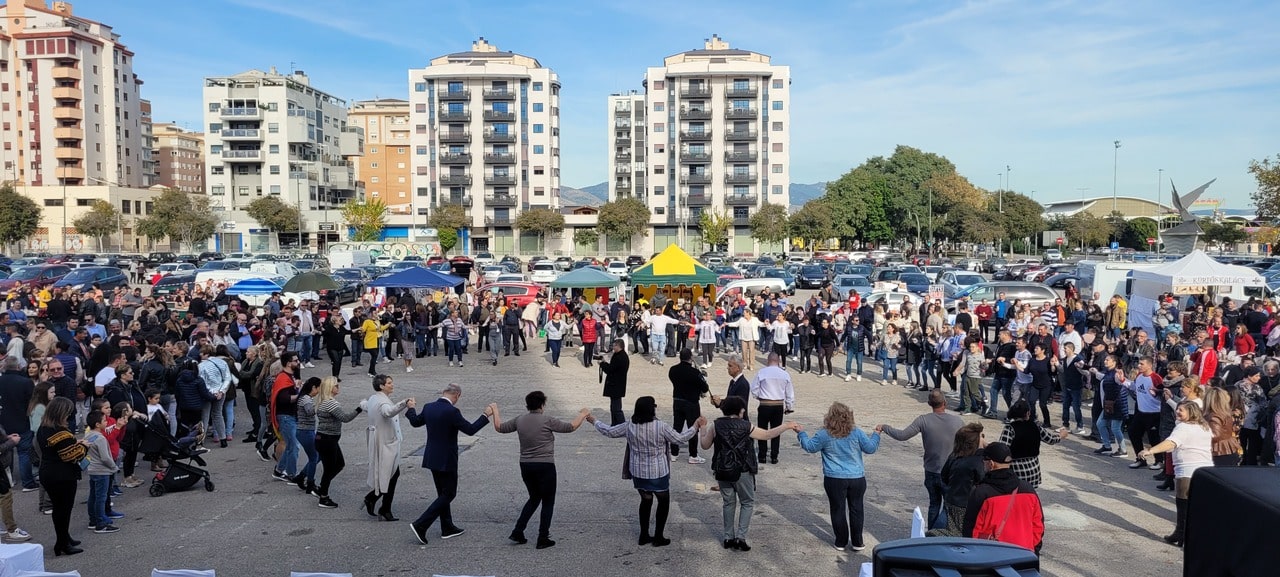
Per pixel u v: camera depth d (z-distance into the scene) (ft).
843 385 64.28
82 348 50.37
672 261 88.38
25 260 178.91
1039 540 20.97
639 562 26.86
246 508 32.94
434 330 80.74
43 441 27.14
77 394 38.42
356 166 430.61
